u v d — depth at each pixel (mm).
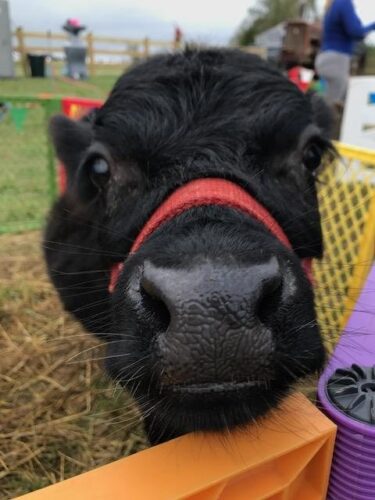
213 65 413
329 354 398
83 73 3666
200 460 260
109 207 385
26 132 1596
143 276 266
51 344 629
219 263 250
